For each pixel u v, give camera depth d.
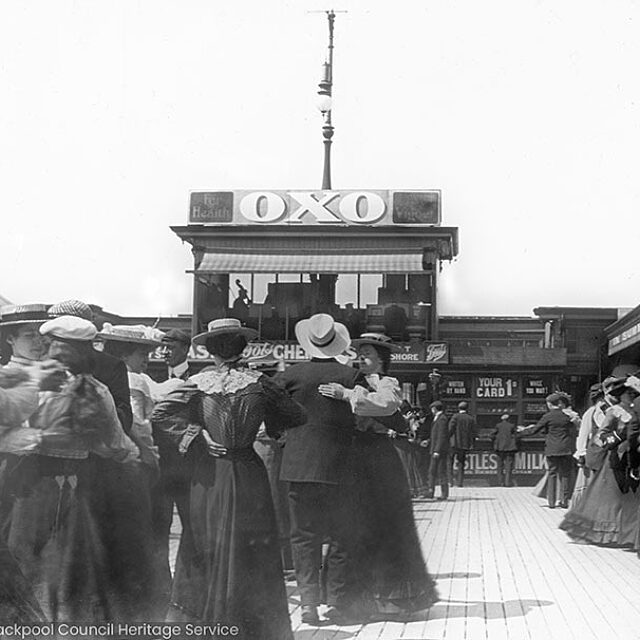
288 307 29.56
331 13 30.75
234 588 5.65
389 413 7.09
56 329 5.87
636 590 8.61
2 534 5.79
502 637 6.59
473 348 27.38
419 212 29.44
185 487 5.93
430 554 11.12
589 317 30.70
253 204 29.59
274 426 6.16
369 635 6.61
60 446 5.83
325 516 7.05
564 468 18.23
